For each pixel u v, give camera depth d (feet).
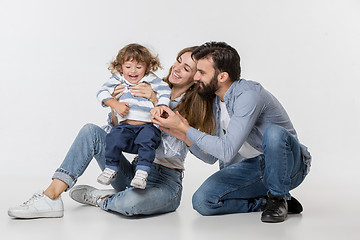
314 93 15.97
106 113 15.83
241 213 9.28
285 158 8.38
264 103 8.52
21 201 10.39
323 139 15.78
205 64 8.39
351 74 16.06
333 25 16.10
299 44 16.02
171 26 15.75
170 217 8.93
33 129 15.78
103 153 9.02
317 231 8.00
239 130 8.20
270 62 15.94
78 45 15.98
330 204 10.23
